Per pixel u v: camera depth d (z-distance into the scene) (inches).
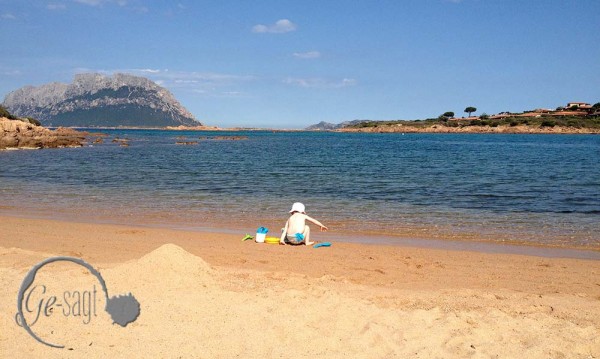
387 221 553.9
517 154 2177.7
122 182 925.8
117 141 3267.7
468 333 216.8
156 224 527.8
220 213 601.6
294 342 201.0
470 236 479.2
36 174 1053.2
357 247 425.7
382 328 217.2
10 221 527.2
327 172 1194.0
